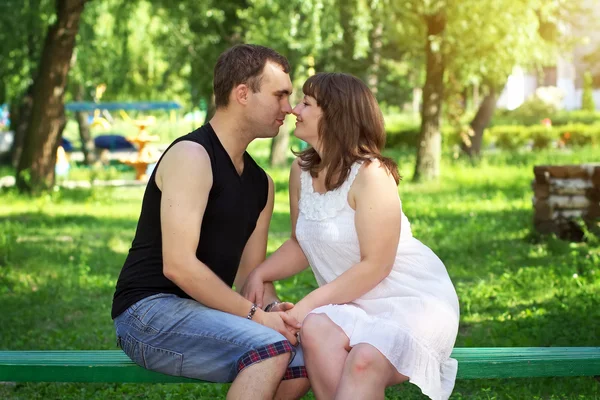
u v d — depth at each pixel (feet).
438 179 71.10
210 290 13.26
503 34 63.41
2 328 24.67
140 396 18.29
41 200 62.08
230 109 13.89
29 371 14.17
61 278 32.37
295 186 14.93
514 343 20.76
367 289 13.83
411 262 14.25
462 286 29.45
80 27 85.92
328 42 64.59
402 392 17.94
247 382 12.71
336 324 13.20
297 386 13.67
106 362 14.20
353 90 14.07
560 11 86.33
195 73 77.20
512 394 17.53
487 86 95.25
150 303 13.58
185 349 13.32
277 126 14.11
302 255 15.15
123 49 91.86
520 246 37.22
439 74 69.77
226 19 73.67
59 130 66.85
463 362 14.40
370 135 14.08
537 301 26.61
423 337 13.28
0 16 70.95
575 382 18.17
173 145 13.66
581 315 23.09
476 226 44.04
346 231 13.97
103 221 51.98
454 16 63.36
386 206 13.74
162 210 13.29
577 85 177.99
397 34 74.33
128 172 103.24
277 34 64.03
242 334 13.05
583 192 38.17
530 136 114.52
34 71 85.56
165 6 72.23
